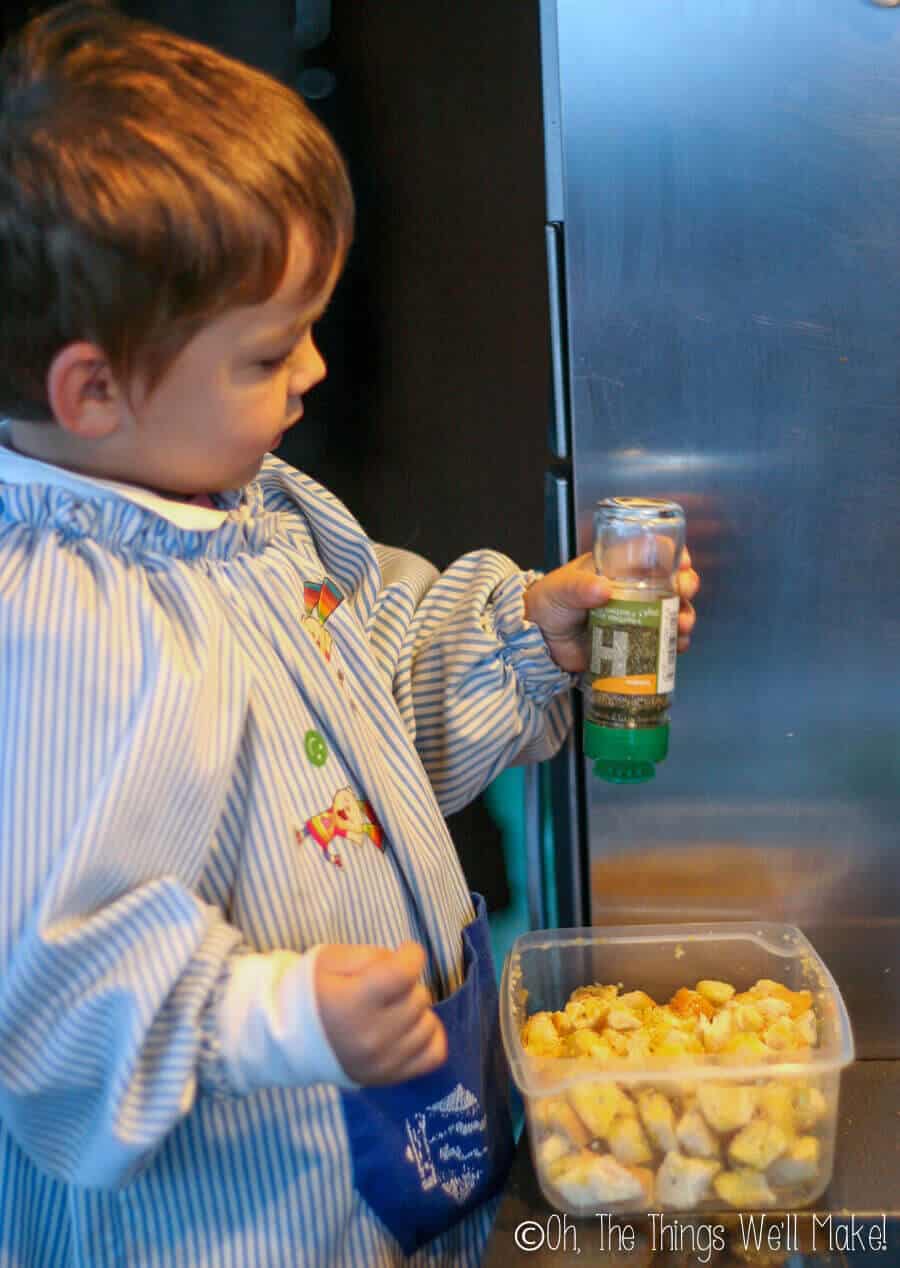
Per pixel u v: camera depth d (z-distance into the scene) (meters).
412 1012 0.69
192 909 0.69
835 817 1.08
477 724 0.99
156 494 0.80
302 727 0.83
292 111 0.74
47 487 0.76
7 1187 0.78
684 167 0.97
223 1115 0.77
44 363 0.71
